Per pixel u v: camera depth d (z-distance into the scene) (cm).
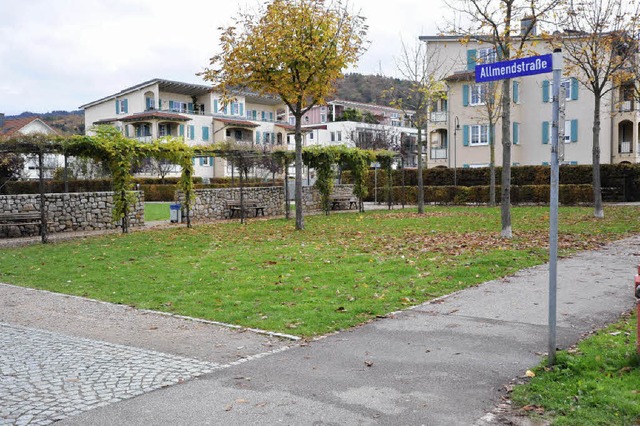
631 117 3803
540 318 681
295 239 1570
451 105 4191
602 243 1335
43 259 1285
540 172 3297
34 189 3525
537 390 448
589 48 2089
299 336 634
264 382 489
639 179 3103
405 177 3778
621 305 732
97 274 1073
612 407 407
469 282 905
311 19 1708
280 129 7025
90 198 2033
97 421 412
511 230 1623
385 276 962
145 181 4775
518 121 4125
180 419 415
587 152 3881
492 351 561
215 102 6488
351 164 2803
